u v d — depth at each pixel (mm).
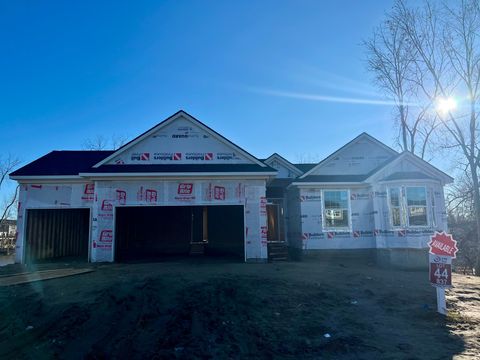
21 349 7422
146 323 8328
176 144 17266
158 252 22188
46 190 17734
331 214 19016
